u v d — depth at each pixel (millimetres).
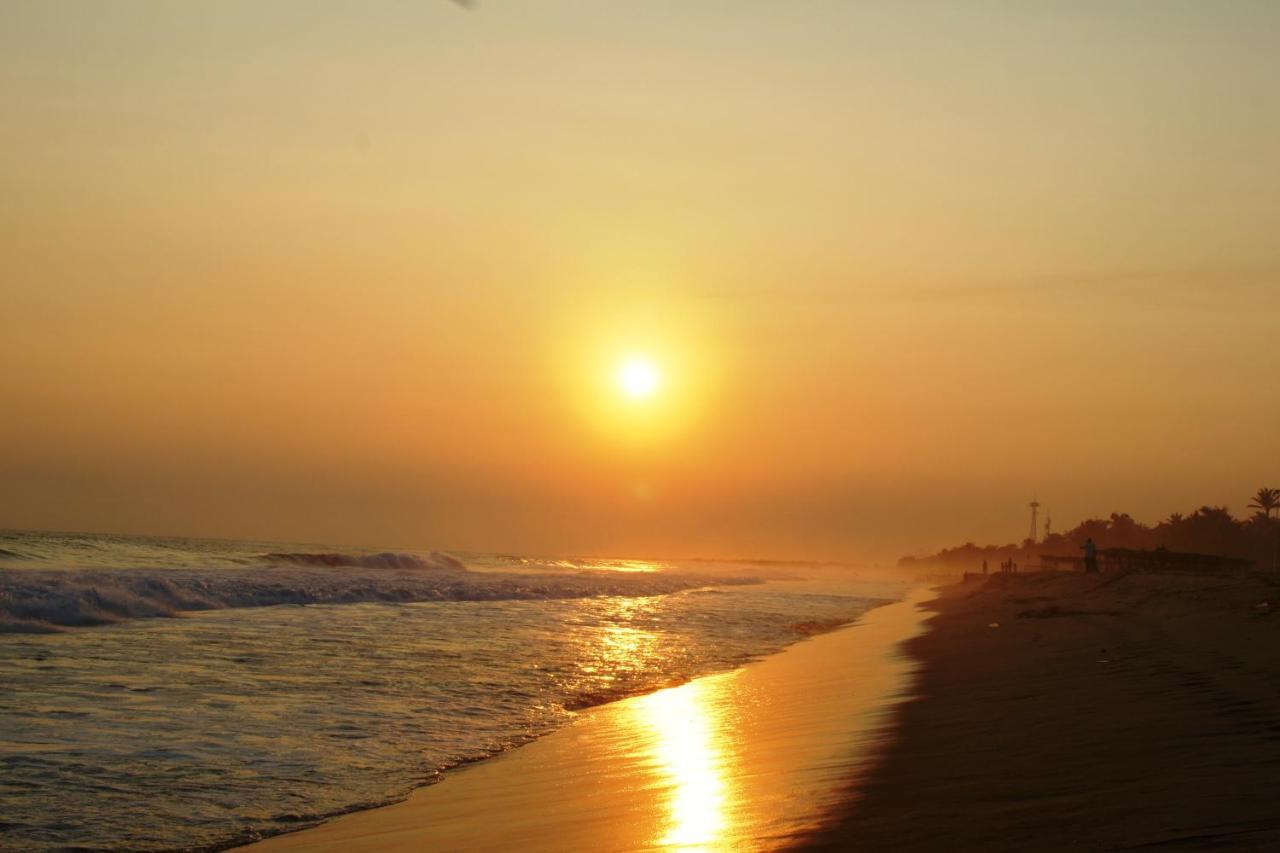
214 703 13703
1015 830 6594
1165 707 11055
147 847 8031
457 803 9430
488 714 14078
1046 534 175625
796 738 11836
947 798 7742
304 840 8242
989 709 12477
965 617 34844
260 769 10461
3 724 11805
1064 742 9578
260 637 21312
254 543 138000
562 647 22594
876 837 6816
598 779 10258
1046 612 30453
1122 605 29953
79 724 12008
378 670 17453
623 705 15273
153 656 17797
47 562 43844
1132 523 161250
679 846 7293
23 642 19047
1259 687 12094
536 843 7770
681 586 61938
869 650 24031
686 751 11523
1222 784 7262
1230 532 125375
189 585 29750
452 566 69688
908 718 12516
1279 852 5527
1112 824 6449
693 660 21484
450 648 21094
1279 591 26469
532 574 66000
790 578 111312
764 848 6895
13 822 8414
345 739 12039
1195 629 19922
